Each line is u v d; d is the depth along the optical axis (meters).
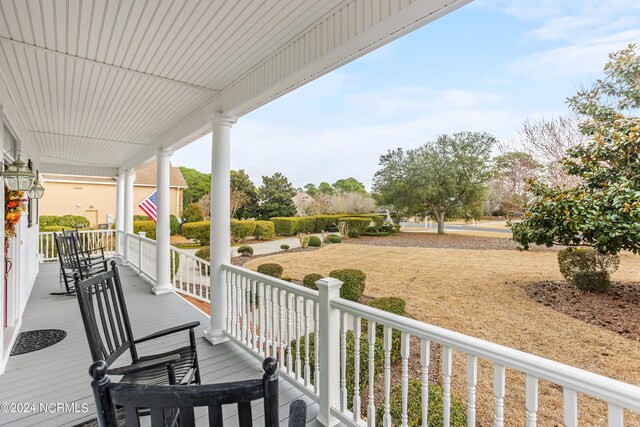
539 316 3.47
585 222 3.14
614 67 3.36
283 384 2.51
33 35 2.33
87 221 14.75
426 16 1.66
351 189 27.77
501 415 1.25
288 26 2.20
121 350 1.97
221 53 2.60
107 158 7.46
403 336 1.62
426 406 1.52
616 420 0.97
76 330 3.68
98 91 3.44
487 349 1.27
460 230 10.80
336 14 2.01
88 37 2.37
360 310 1.85
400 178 12.38
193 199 24.61
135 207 17.27
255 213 22.45
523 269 5.11
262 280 2.77
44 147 6.25
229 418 2.13
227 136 3.48
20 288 3.93
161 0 1.93
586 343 2.87
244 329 3.13
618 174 3.11
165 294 5.29
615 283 3.67
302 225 17.89
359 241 11.95
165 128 4.88
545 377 1.11
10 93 3.41
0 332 2.68
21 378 2.64
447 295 4.61
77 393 2.43
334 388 2.09
